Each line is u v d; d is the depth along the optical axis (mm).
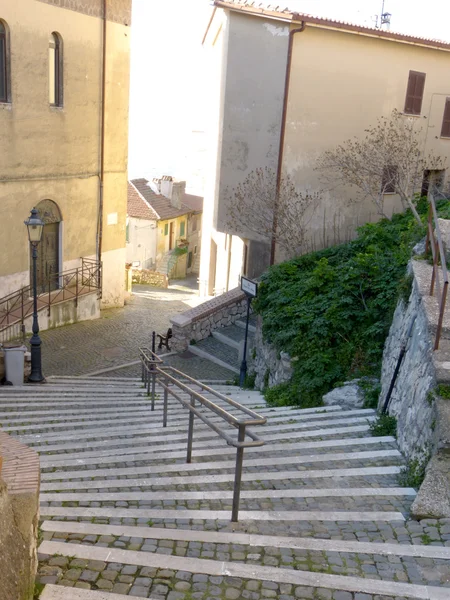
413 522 4809
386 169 16688
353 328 10711
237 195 17188
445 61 19172
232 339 17266
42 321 18219
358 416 8406
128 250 41312
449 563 4156
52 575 3754
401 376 7734
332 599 3674
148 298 25672
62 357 16297
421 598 3705
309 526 4730
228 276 21875
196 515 4820
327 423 7910
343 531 4660
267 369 12656
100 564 3912
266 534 4590
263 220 17000
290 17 15445
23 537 3301
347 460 6348
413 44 17875
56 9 17516
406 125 18266
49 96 18031
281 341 11461
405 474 5895
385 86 17859
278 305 12266
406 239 12680
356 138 17672
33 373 13078
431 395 5906
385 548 4328
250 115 17219
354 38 16781
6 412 9508
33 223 12227
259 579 3844
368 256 11820
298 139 16719
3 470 3697
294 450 6723
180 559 4020
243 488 5566
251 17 16625
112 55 20031
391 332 9508
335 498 5297
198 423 8555
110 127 20594
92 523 4613
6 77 16438
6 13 15914
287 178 16797
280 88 16297
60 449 7121
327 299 11344
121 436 7816
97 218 20891
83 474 5945
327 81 16719
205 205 25531
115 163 21172
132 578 3789
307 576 3896
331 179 17359
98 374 15219
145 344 18031
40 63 17328
